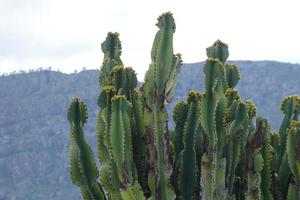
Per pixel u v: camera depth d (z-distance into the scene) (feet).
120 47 21.57
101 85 20.38
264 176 18.75
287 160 19.51
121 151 17.26
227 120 18.03
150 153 18.07
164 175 17.88
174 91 18.49
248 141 18.34
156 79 17.99
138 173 18.45
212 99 17.78
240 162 18.83
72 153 18.24
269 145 19.02
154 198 17.89
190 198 18.61
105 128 17.84
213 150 17.76
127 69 19.10
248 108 18.16
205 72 17.95
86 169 18.25
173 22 18.17
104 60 20.99
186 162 18.65
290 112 20.31
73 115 18.33
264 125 18.45
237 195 18.84
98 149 18.25
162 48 18.02
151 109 18.13
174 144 19.53
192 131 18.65
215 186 17.66
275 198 19.45
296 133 18.39
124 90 18.79
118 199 17.57
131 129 18.52
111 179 17.53
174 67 18.37
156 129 17.94
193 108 18.75
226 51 20.92
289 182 19.52
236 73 20.81
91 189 18.30
